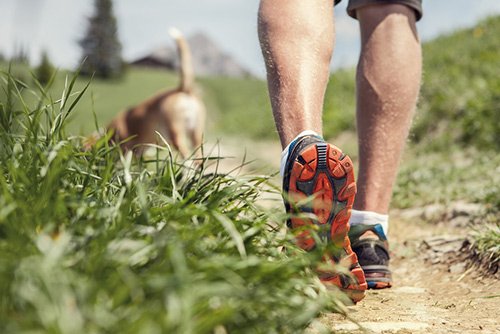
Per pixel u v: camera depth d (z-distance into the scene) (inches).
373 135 86.8
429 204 151.8
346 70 498.6
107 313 40.9
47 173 56.5
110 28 1977.1
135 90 1781.5
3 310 41.1
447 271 98.6
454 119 268.5
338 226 68.0
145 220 53.4
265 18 74.9
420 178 177.5
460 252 102.7
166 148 77.3
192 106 293.9
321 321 67.7
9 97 68.7
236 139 500.1
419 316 73.3
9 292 41.7
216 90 1755.7
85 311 39.3
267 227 71.8
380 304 79.1
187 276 43.4
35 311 40.0
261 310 50.3
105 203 61.0
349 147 323.3
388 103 86.3
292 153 67.0
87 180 62.4
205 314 45.4
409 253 111.2
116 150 69.9
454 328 68.2
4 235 50.1
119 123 299.3
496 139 221.3
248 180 66.2
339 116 383.9
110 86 1814.7
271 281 52.7
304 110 70.4
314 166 65.9
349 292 70.8
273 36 73.6
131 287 41.9
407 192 164.6
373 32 88.0
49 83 70.6
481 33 431.8
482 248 96.5
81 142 81.8
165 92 297.7
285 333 50.4
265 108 586.9
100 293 43.2
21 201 51.4
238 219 64.1
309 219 66.6
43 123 73.8
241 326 48.3
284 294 53.4
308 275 61.8
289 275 53.7
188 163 82.5
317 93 72.1
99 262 45.9
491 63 325.4
